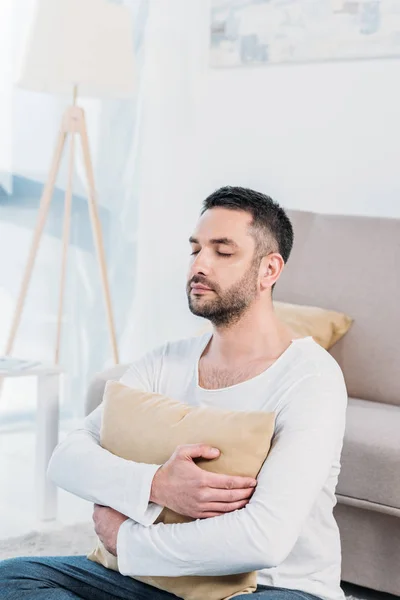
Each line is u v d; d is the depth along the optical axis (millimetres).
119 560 1232
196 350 1470
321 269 2588
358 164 2984
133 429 1342
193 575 1216
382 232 2547
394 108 2871
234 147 3365
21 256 3602
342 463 1951
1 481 2994
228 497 1203
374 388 2432
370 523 2006
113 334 3262
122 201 3758
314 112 3094
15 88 3500
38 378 2525
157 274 3707
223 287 1343
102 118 3684
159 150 3656
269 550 1140
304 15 3059
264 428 1236
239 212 1362
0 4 3445
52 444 2551
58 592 1275
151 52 3654
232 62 3309
